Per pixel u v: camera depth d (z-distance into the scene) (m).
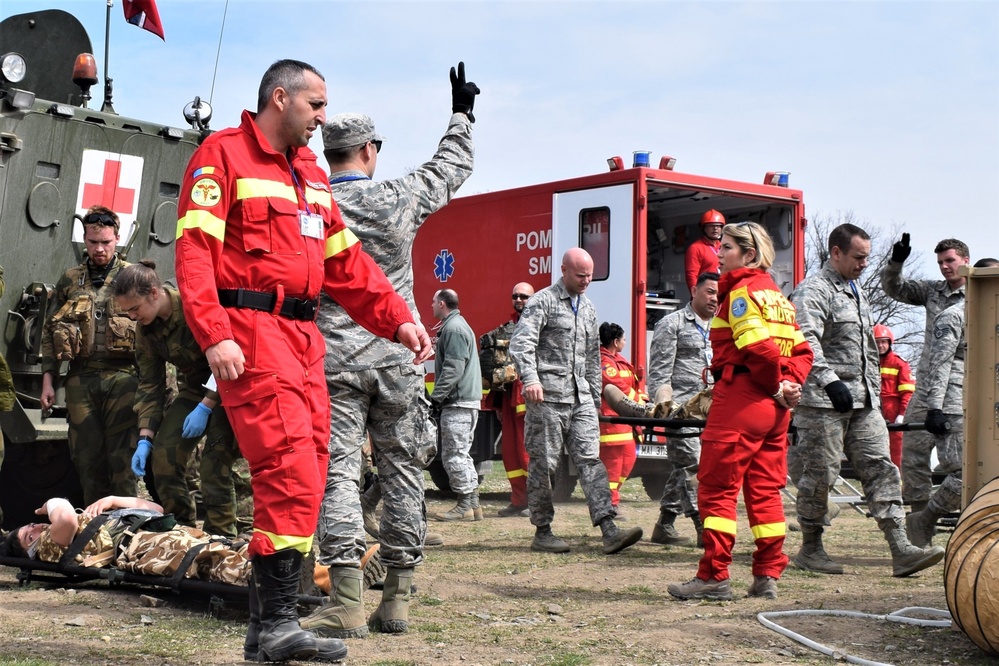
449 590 5.84
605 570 6.67
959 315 8.42
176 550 5.04
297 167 3.92
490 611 5.26
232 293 3.69
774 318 5.50
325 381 3.99
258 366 3.66
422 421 4.57
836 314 6.77
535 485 7.60
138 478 6.37
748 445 5.57
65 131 7.42
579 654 4.30
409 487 4.59
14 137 7.14
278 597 3.74
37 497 7.54
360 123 4.64
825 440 6.78
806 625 4.91
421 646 4.37
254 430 3.66
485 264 12.42
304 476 3.68
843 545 8.20
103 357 6.70
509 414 10.14
